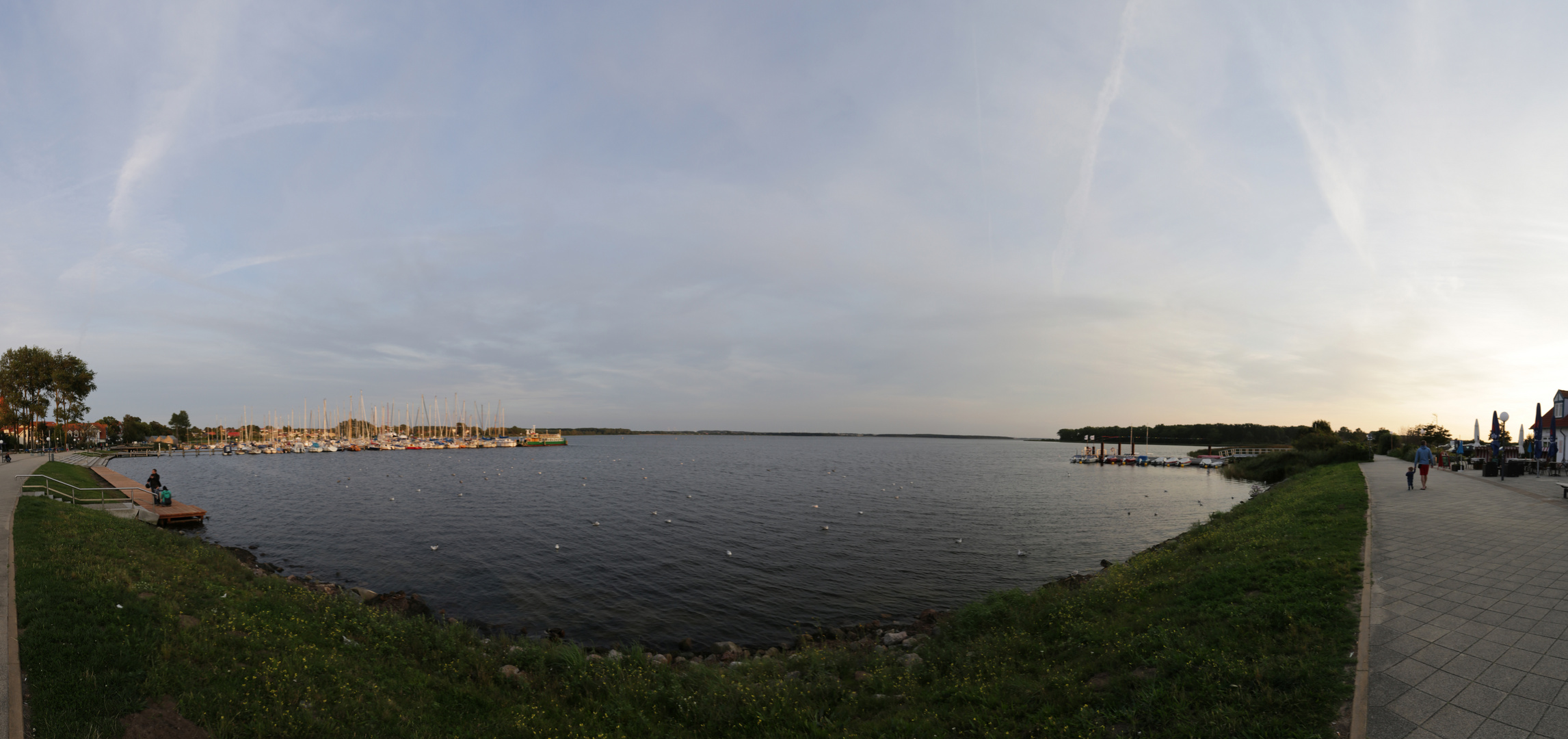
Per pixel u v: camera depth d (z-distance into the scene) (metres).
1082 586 16.83
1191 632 9.92
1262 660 8.27
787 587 25.42
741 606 22.95
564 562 29.44
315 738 8.28
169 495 39.03
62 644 9.10
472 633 15.16
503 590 24.91
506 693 11.52
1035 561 29.77
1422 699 6.96
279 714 8.55
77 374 77.00
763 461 123.75
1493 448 35.38
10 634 9.29
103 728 7.23
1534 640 8.22
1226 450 123.19
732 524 40.22
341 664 10.95
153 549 18.64
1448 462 40.00
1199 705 7.62
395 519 42.19
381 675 11.10
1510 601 9.73
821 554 31.22
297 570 27.92
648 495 56.78
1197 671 8.42
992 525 40.09
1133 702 8.11
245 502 51.19
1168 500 54.03
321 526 39.34
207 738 7.72
